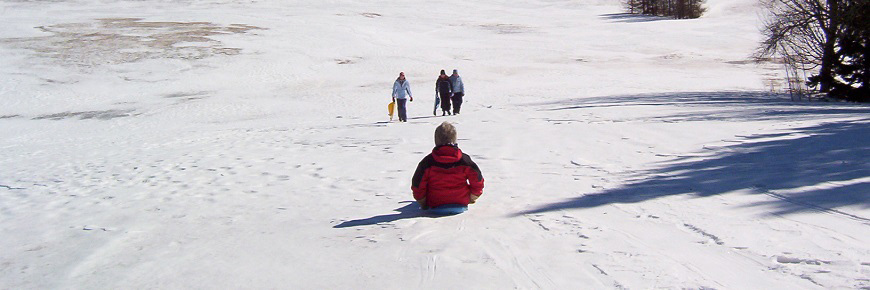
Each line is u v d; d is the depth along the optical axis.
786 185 6.01
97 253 5.40
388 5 93.88
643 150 9.33
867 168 6.49
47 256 5.44
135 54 45.44
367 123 19.09
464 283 3.91
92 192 8.81
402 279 4.08
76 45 48.28
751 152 8.36
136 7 85.88
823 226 4.50
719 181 6.54
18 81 37.03
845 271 3.54
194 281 4.38
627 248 4.39
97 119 27.25
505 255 4.44
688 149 9.12
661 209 5.52
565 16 87.75
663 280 3.67
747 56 48.66
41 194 8.98
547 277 3.91
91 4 88.50
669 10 89.19
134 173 10.33
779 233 4.43
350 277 4.21
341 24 65.38
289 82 38.12
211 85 37.12
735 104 19.95
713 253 4.13
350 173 8.91
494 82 36.81
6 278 4.83
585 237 4.77
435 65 44.53
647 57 49.06
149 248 5.46
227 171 9.81
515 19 81.56
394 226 5.59
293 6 88.62
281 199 7.39
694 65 44.50
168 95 34.16
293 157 10.93
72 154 14.48
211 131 19.48
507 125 14.27
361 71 42.00
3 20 62.16
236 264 4.74
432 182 6.05
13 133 23.83
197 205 7.36
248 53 46.75
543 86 34.34
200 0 94.88
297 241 5.31
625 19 83.38
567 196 6.46
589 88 32.75
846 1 23.67
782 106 18.53
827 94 24.58
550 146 10.31
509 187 7.16
